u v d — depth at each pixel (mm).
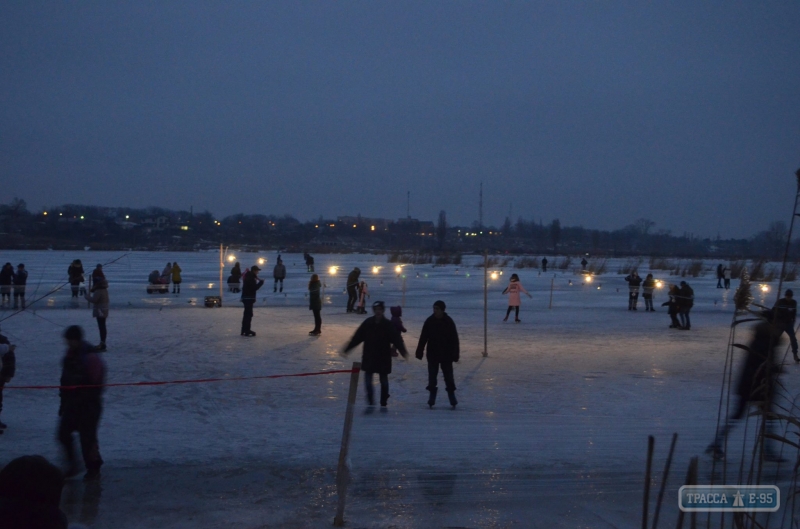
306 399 10164
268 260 77562
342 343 16594
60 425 6699
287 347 15789
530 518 5621
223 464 7098
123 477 6730
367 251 129375
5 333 17641
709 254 150500
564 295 35500
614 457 6969
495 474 6574
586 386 11500
